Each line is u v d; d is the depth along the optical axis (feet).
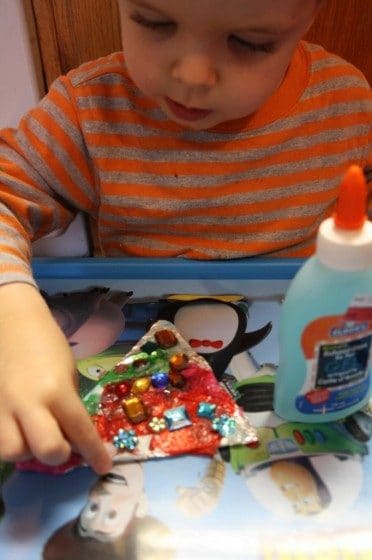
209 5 1.51
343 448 1.52
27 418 1.38
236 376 1.72
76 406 1.44
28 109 2.26
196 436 1.53
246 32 1.60
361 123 2.36
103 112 2.24
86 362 1.76
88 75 2.23
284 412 1.58
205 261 2.13
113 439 1.52
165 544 1.32
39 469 1.47
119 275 2.11
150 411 1.58
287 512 1.38
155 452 1.50
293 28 1.68
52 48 2.31
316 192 2.36
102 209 2.35
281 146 2.30
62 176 2.26
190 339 1.84
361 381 1.52
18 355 1.50
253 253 2.32
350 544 1.31
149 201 2.29
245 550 1.30
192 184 2.30
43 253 2.51
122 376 1.68
